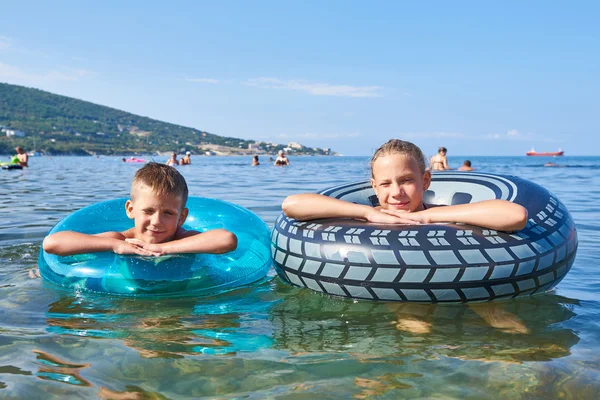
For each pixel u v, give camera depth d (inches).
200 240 110.7
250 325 88.0
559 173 685.3
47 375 65.7
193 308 98.9
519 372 67.6
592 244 160.7
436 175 144.7
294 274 109.9
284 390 62.3
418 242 98.0
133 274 106.3
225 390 62.2
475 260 95.7
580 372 67.6
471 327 86.6
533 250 99.3
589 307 97.6
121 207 138.0
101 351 74.5
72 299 103.6
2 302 100.7
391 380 65.3
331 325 88.0
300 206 113.5
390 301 100.4
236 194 332.5
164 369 68.1
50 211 244.5
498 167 957.2
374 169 115.3
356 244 100.7
